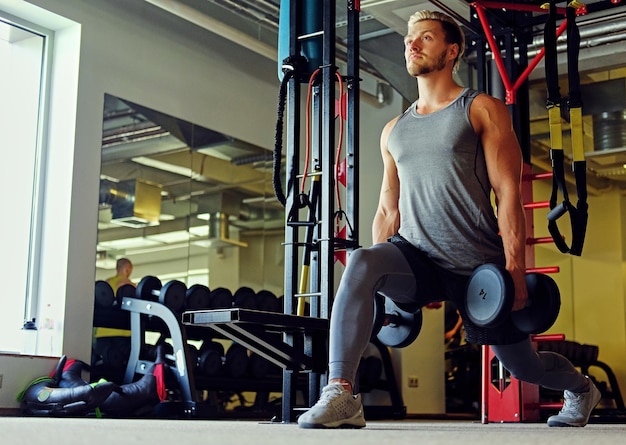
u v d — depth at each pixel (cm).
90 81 690
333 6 385
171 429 232
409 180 299
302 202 388
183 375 639
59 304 651
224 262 809
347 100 383
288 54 404
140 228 722
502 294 269
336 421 251
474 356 1012
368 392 883
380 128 925
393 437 180
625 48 647
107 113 703
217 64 817
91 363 664
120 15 722
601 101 764
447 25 307
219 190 811
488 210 295
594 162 1077
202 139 796
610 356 1284
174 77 770
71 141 673
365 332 264
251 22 798
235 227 826
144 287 678
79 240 666
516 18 585
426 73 305
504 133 293
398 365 904
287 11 408
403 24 627
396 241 298
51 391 587
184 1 730
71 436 165
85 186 677
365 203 923
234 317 317
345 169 394
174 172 762
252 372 748
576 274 1325
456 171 291
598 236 1315
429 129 297
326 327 357
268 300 790
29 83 682
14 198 662
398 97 919
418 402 912
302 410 370
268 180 873
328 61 380
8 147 664
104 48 705
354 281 268
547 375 330
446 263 291
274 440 162
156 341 723
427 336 937
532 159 1142
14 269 656
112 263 692
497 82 602
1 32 669
